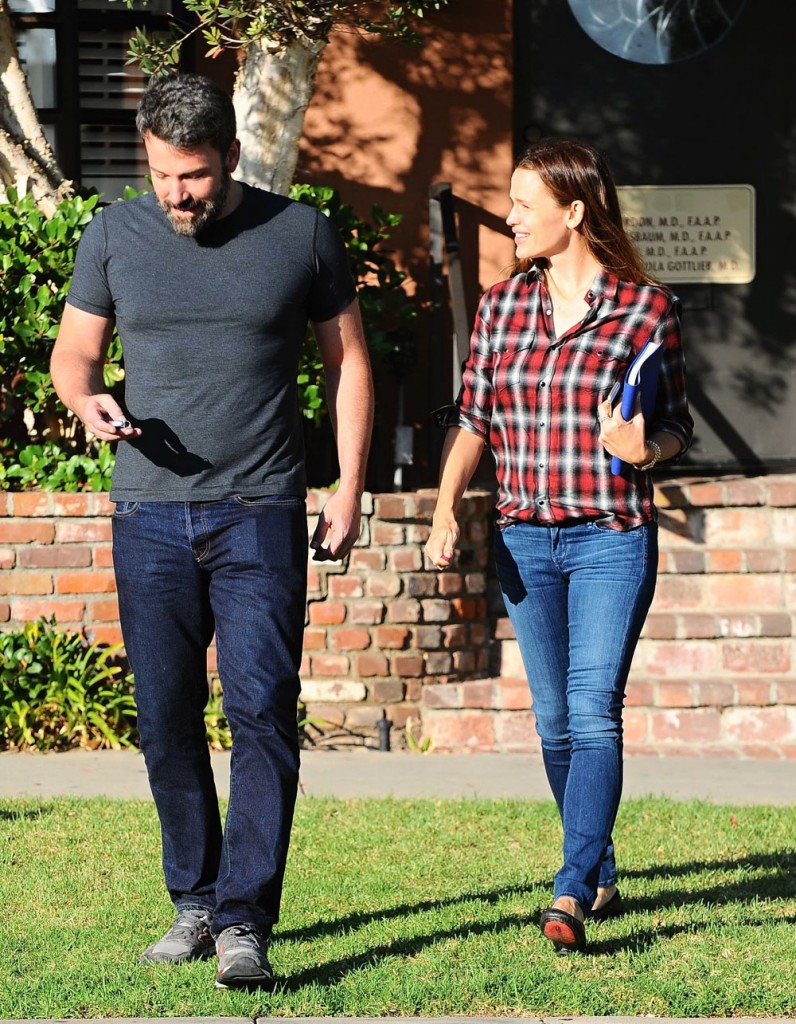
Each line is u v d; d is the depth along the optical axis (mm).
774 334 16906
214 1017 6555
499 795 11383
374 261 14953
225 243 7121
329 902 8562
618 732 7477
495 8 16422
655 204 16828
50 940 7730
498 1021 6543
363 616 13602
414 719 13680
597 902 8078
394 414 16422
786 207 16859
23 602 13539
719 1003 6738
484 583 14031
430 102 16422
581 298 7711
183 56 16438
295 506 7273
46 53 16672
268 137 13750
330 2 12648
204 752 7586
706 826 10320
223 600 7211
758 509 14906
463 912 8281
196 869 7578
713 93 16797
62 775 11953
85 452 14625
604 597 7516
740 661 14062
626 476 7535
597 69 16750
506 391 7781
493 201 16516
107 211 7309
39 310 13430
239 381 7113
